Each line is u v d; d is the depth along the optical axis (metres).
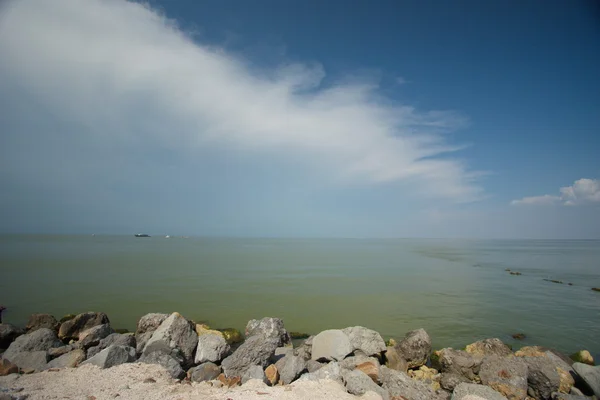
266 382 9.23
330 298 26.86
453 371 11.47
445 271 49.00
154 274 39.53
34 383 7.81
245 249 116.62
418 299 27.03
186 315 21.05
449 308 23.94
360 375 9.14
